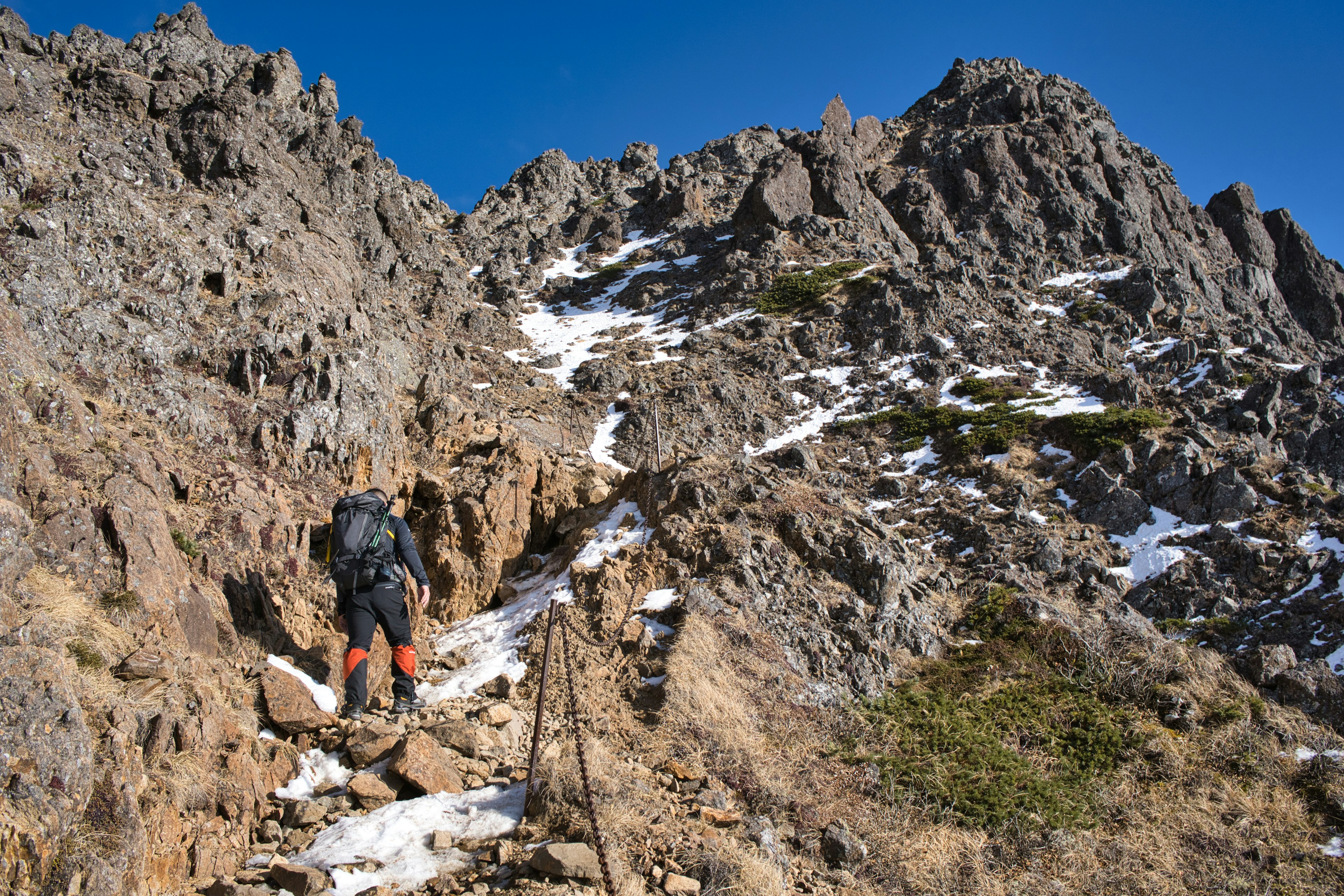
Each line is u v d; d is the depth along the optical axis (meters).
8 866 4.32
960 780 9.02
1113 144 52.62
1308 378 23.81
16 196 15.09
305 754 7.59
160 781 5.79
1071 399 27.05
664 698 8.79
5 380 8.31
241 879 5.73
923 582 13.42
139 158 21.97
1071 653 11.77
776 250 41.91
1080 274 40.72
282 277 19.47
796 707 9.70
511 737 8.03
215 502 10.40
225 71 40.41
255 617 9.01
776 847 7.08
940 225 44.44
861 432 27.95
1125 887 7.98
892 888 7.29
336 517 7.73
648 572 11.27
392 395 16.42
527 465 14.16
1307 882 8.34
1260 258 50.53
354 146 44.38
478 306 41.34
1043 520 19.73
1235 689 11.50
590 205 58.00
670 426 28.09
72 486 7.75
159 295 15.26
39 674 5.08
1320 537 16.41
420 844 6.30
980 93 57.78
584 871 5.77
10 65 20.92
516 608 11.59
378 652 9.52
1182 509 18.77
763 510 12.68
